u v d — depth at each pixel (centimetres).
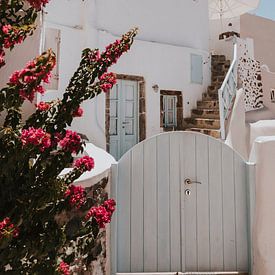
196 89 1002
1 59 193
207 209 427
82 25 790
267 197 404
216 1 1327
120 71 848
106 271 376
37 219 202
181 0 1007
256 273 405
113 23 852
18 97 184
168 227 421
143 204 419
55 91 734
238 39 1175
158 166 425
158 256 416
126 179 419
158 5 951
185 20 1013
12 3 198
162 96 929
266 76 1273
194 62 1004
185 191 426
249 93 1188
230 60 1157
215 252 422
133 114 885
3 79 285
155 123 902
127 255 411
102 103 807
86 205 317
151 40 929
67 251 272
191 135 433
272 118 1160
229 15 1374
